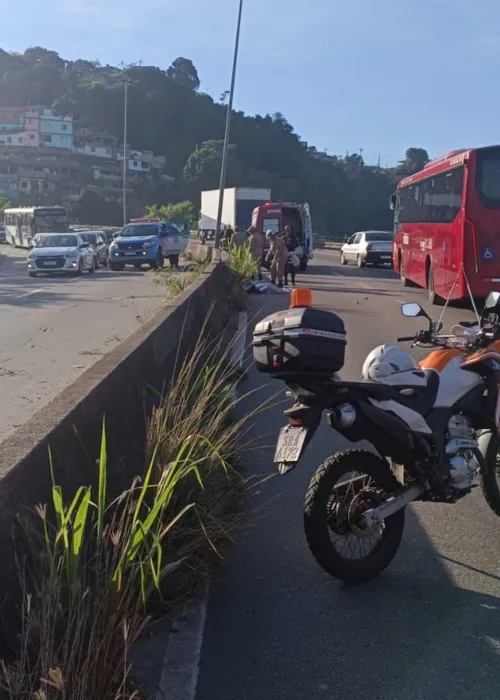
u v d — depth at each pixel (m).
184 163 129.75
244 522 5.28
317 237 70.50
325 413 4.61
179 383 5.65
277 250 23.84
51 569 3.16
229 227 37.19
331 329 4.30
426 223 20.02
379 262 36.56
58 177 116.31
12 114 121.19
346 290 23.59
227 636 4.13
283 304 19.50
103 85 133.50
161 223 36.59
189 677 3.72
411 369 4.80
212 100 138.75
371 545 4.85
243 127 114.69
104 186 116.44
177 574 4.35
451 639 4.10
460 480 4.88
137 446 5.38
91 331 14.34
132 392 5.75
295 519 5.69
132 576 3.50
